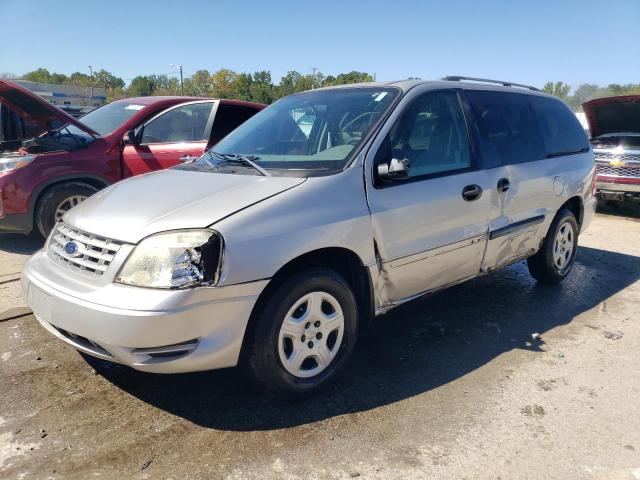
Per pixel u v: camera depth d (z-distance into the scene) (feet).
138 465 8.56
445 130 12.96
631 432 9.63
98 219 9.99
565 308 15.76
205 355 9.00
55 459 8.66
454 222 12.53
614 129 34.78
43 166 19.65
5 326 13.52
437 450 9.05
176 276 8.73
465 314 15.08
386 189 11.24
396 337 13.48
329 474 8.43
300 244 9.67
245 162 11.78
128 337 8.57
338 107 12.81
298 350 10.12
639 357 12.62
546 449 9.12
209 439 9.23
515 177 14.40
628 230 27.68
